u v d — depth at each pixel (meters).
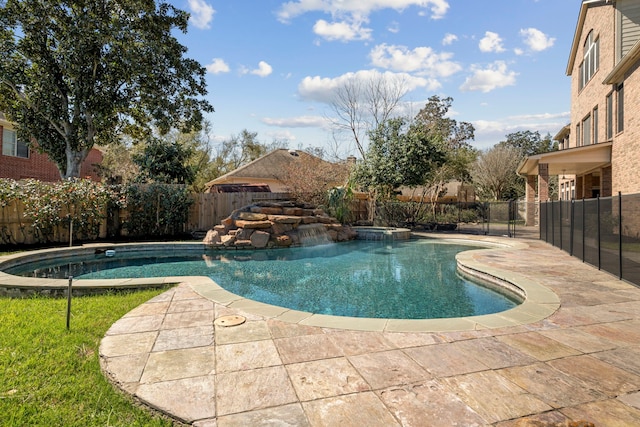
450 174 29.25
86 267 8.85
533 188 22.62
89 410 2.45
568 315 4.52
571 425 2.26
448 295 6.55
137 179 17.47
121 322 4.15
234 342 3.58
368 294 6.58
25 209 10.48
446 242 14.63
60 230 11.38
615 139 13.80
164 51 15.84
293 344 3.54
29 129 16.48
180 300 5.09
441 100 36.53
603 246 7.80
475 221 24.28
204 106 18.11
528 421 2.30
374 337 3.74
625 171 12.88
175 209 13.84
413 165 19.05
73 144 16.06
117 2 14.91
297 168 18.77
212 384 2.75
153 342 3.57
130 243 11.05
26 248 10.12
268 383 2.77
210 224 15.09
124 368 3.00
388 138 19.98
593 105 16.73
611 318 4.40
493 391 2.67
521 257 9.37
